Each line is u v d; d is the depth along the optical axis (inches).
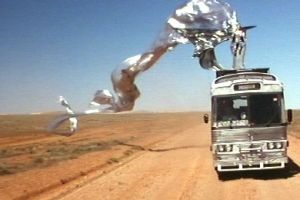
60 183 832.9
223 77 762.8
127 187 762.8
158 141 1825.8
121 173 944.3
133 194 695.1
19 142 1932.8
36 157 1248.8
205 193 665.6
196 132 2411.4
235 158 740.7
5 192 724.7
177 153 1304.1
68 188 783.1
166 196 661.3
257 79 746.8
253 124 737.0
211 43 829.2
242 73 757.3
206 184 745.0
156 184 776.3
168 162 1092.5
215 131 748.0
